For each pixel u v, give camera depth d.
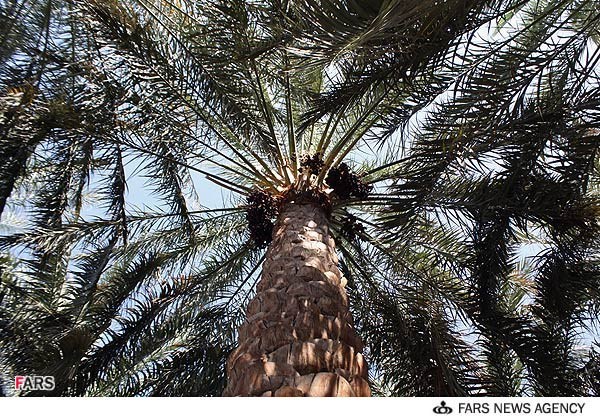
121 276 5.98
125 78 5.74
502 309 6.21
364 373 3.21
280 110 7.19
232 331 6.71
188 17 5.63
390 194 6.00
